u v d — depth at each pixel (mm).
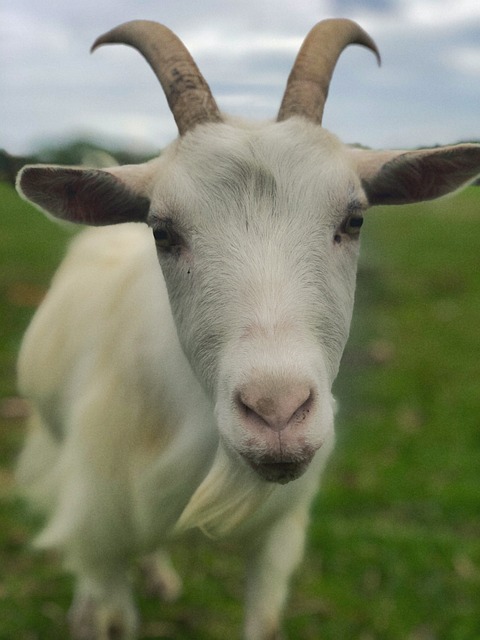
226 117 502
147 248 617
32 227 2535
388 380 1400
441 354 1570
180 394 546
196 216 459
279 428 403
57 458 755
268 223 451
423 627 743
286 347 417
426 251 2559
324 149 473
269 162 457
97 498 587
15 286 1869
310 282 448
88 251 724
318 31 509
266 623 627
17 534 863
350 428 1188
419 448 1119
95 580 623
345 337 487
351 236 481
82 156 644
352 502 966
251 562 628
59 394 673
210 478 529
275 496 561
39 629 727
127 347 579
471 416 1239
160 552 776
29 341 737
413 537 874
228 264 447
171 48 502
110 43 541
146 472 568
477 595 786
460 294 2064
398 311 1888
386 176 515
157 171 509
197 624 742
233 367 424
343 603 773
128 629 644
